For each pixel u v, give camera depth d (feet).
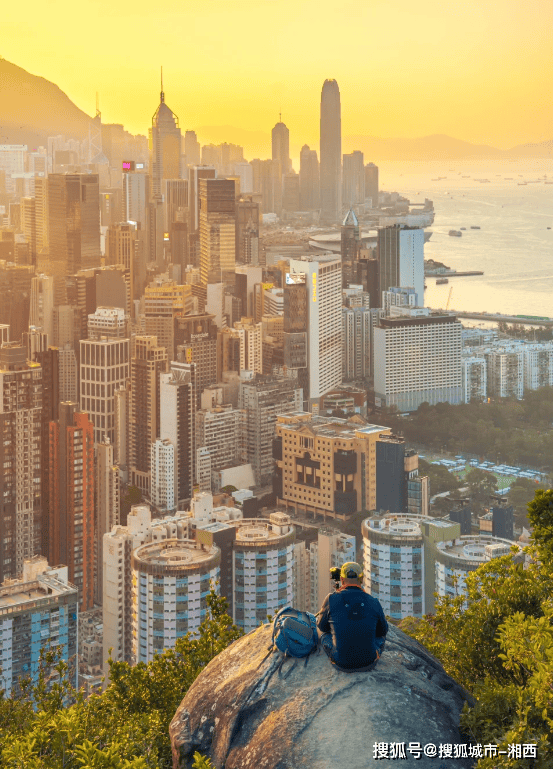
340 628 81.66
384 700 80.02
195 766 79.00
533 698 89.71
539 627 95.55
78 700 156.46
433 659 89.45
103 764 92.38
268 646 88.43
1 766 105.09
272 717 81.05
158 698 160.97
